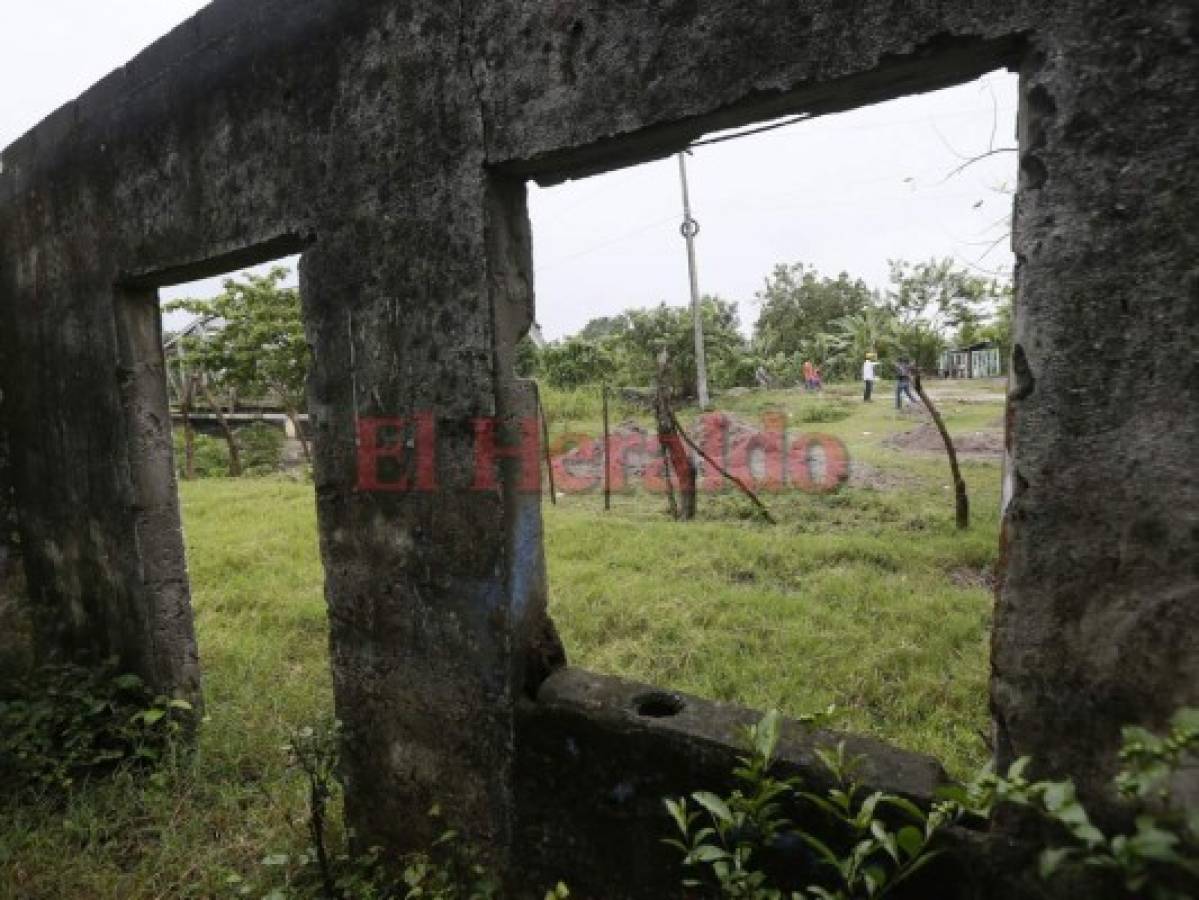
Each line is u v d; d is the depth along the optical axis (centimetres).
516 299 212
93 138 312
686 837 167
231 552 638
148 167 289
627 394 1750
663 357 791
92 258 322
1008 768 150
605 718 198
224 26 254
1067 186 134
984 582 517
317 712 355
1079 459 138
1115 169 130
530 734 209
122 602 342
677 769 187
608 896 202
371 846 255
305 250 242
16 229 364
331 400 243
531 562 219
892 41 146
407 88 210
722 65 163
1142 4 126
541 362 1902
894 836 145
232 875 245
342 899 240
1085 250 134
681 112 169
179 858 267
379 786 249
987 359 2392
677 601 472
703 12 165
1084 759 143
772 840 169
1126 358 133
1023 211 140
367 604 243
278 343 1481
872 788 167
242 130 253
